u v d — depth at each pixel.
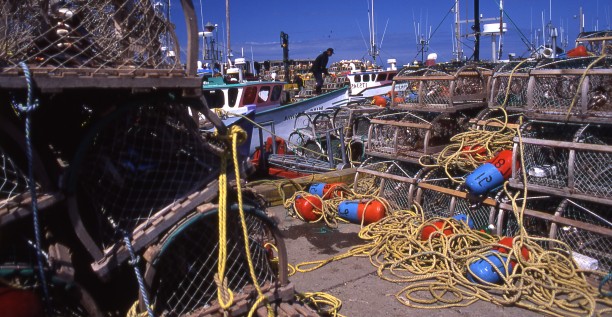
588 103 4.37
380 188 5.65
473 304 3.70
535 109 4.44
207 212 2.79
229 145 2.94
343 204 5.61
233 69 13.07
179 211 2.80
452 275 4.05
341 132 7.74
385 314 3.64
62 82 2.42
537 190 4.16
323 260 4.66
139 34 2.93
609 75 4.14
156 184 2.99
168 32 2.99
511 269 3.86
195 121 3.56
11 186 2.74
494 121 5.11
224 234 2.76
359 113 8.25
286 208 6.14
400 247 4.61
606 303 3.50
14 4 2.70
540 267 3.78
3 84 2.28
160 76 2.69
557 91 4.50
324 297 3.85
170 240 2.72
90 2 2.89
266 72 20.89
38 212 2.68
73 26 2.87
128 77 2.58
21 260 2.67
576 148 3.92
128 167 3.00
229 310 2.81
